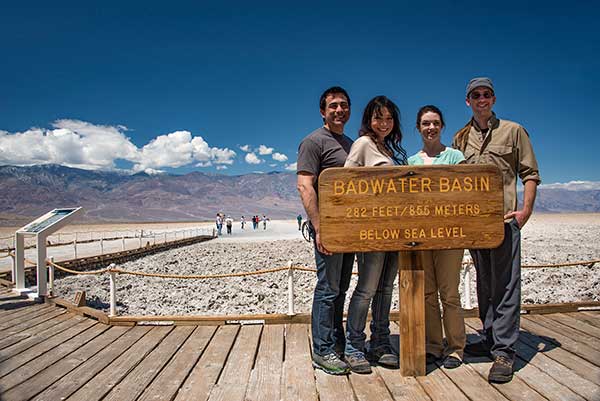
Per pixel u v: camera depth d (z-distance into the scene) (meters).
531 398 3.44
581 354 4.36
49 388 3.85
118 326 5.95
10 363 4.54
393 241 3.81
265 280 14.73
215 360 4.46
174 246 29.09
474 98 4.23
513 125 4.14
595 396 3.45
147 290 13.35
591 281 13.04
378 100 3.97
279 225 73.12
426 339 4.27
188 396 3.62
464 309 5.98
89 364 4.45
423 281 3.89
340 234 3.81
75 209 8.63
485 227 3.84
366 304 4.04
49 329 5.94
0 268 15.02
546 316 5.79
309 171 3.96
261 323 5.80
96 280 15.31
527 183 4.04
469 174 3.85
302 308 10.32
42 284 8.25
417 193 3.83
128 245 26.45
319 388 3.72
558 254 21.03
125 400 3.58
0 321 6.54
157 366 4.34
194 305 10.86
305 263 19.48
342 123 4.14
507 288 3.96
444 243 3.82
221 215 47.50
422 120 4.27
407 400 3.45
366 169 3.81
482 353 4.39
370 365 4.16
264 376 4.01
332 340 4.13
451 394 3.54
